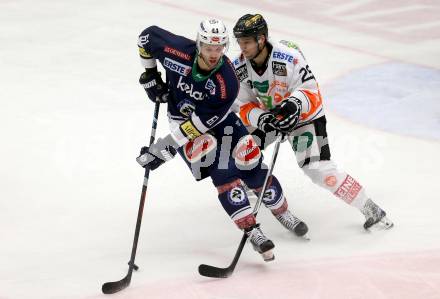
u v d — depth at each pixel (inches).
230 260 570.9
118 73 1048.8
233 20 1315.2
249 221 542.9
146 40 538.0
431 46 1199.6
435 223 634.2
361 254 577.3
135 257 572.4
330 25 1299.2
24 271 548.4
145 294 512.1
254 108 601.0
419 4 1439.5
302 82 577.6
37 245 591.8
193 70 515.5
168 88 566.9
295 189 709.9
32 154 773.3
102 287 506.6
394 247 589.6
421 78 1050.7
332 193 649.0
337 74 1061.8
